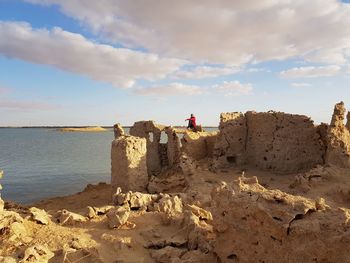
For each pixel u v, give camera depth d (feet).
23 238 45.60
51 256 41.86
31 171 180.55
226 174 82.12
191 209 53.62
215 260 38.06
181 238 46.42
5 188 134.21
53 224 52.19
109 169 187.83
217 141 88.89
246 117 90.07
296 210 31.50
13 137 596.70
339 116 73.15
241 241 34.35
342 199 53.36
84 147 357.82
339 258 29.68
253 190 34.99
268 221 32.22
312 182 60.90
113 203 63.77
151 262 41.88
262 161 85.20
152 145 101.09
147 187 78.28
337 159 70.18
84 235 48.01
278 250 31.65
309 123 78.64
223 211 36.04
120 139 78.07
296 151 79.56
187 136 94.73
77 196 90.53
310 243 30.50
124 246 44.91
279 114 82.12
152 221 54.34
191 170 80.64
